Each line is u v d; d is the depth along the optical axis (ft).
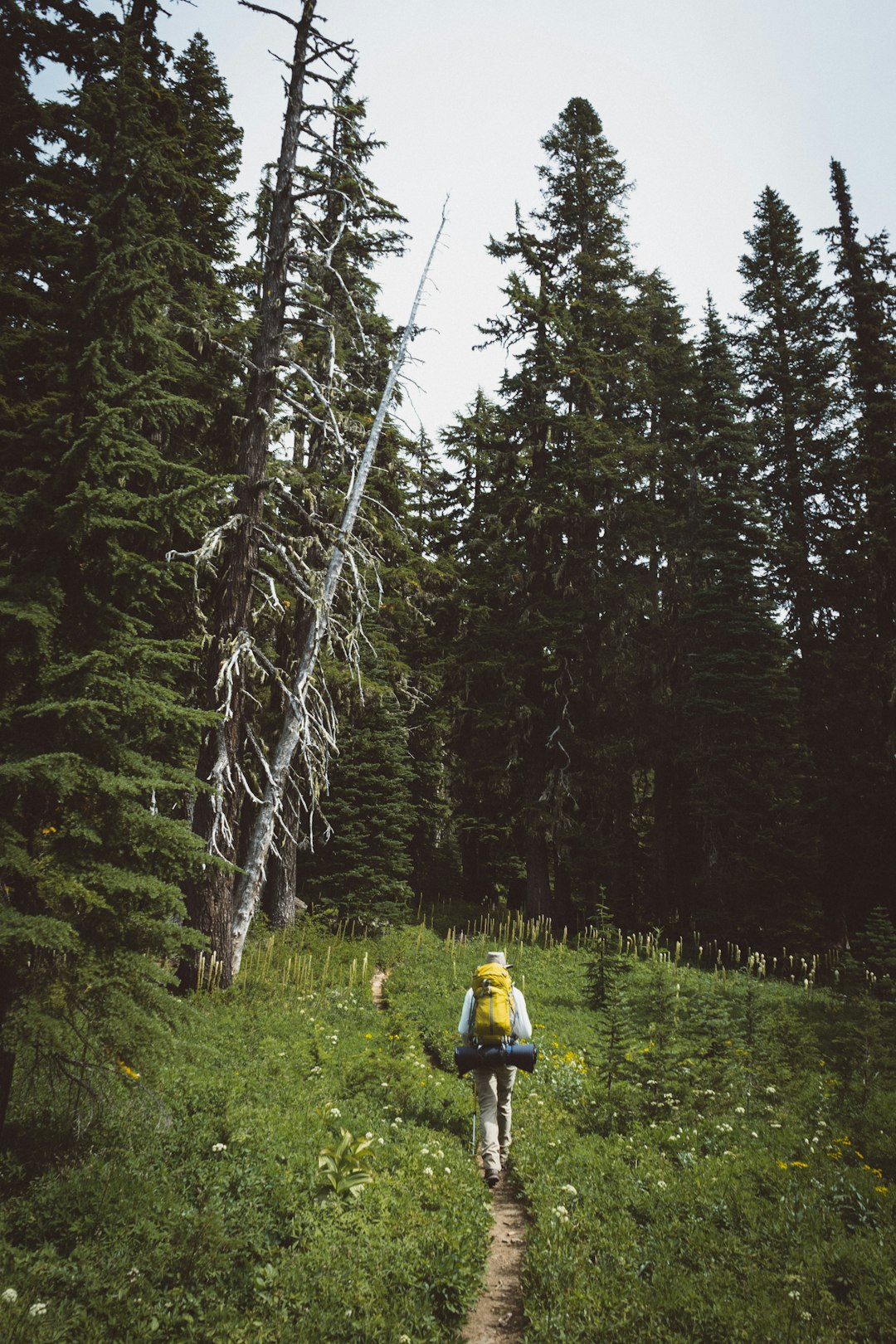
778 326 105.40
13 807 17.51
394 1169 21.53
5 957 16.88
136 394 19.81
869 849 77.51
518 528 85.56
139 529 19.24
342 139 58.80
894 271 86.94
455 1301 16.21
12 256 29.55
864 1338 14.55
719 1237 18.37
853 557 88.07
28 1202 16.57
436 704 88.43
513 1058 24.14
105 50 24.48
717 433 88.28
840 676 85.76
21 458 20.06
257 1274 15.55
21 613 16.97
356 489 50.65
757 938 74.49
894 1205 20.01
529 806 77.56
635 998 40.73
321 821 69.67
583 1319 15.12
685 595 90.12
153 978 19.01
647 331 92.53
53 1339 12.75
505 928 75.61
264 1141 21.21
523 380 85.71
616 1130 27.35
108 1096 20.35
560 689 79.51
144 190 23.53
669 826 87.20
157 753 23.90
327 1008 41.11
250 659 42.88
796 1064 34.24
